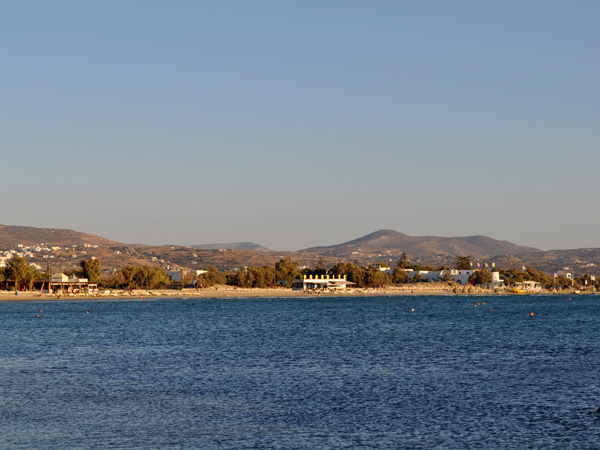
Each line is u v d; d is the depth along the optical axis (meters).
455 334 97.88
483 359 66.25
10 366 60.62
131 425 37.53
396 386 49.84
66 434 35.47
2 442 33.81
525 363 63.12
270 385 50.25
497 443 34.06
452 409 41.75
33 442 33.88
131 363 62.78
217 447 33.19
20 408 41.78
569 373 56.53
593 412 40.88
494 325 118.62
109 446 33.25
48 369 58.66
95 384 50.53
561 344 82.00
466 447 33.34
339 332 101.44
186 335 95.44
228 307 192.00
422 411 41.16
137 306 197.12
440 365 61.50
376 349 75.62
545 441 34.41
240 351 73.38
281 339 88.81
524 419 39.06
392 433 35.91
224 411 41.12
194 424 37.78
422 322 127.12
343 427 37.16
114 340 87.00
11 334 96.44
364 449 33.00
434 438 34.94
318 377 54.09
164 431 36.25
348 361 64.31
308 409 41.75
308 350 74.50
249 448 33.03
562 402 43.88
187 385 50.22
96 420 38.69
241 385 50.25
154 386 49.81
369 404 43.25
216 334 97.31
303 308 187.50
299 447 33.28
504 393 47.03
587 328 110.75
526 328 110.88
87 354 70.44
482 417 39.56
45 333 98.56
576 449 33.06
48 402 43.66
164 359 65.94
